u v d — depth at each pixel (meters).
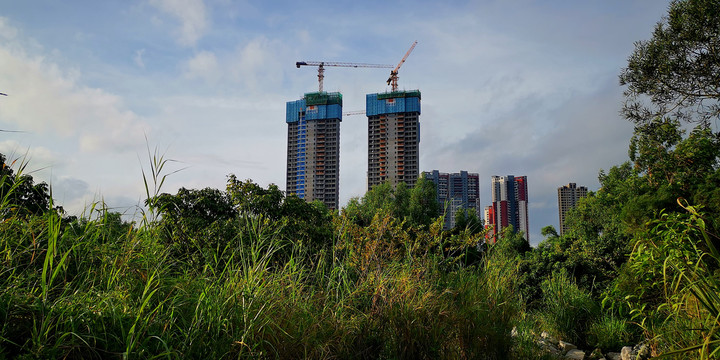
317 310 4.00
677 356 3.81
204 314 3.00
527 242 25.53
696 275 3.34
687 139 12.69
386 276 4.78
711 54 10.85
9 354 2.23
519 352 5.81
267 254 4.04
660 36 11.84
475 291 5.29
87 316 2.52
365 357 3.99
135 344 2.46
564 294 9.66
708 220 6.65
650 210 8.67
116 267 3.02
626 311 8.78
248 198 10.12
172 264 3.52
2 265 2.68
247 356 2.88
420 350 4.28
